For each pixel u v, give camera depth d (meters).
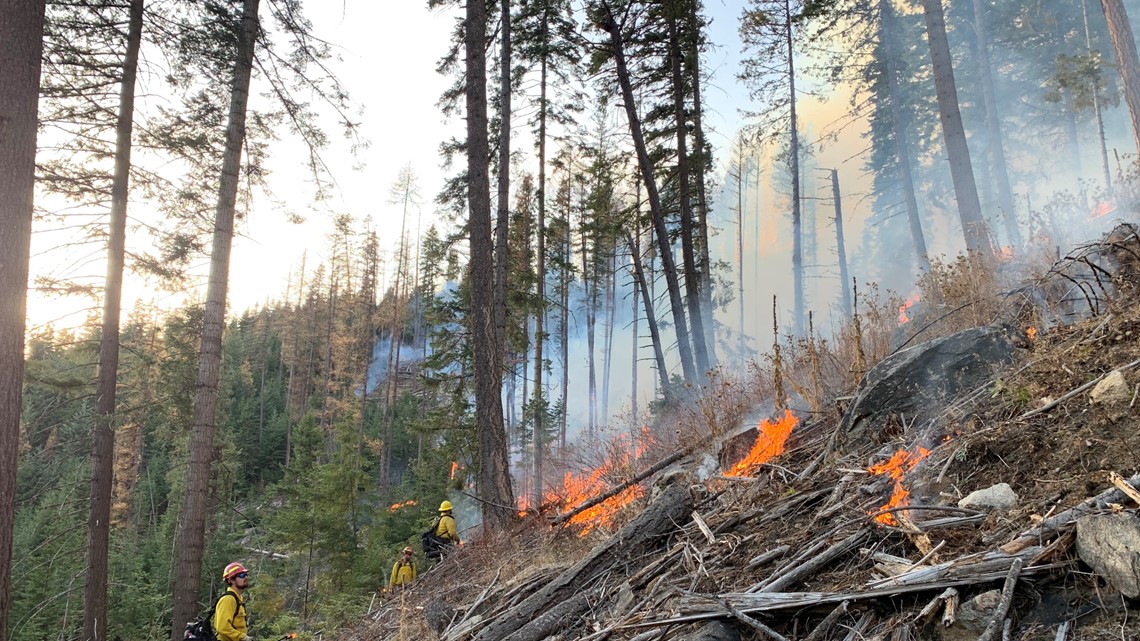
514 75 15.42
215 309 9.46
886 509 3.02
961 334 4.23
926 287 6.98
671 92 15.96
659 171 16.59
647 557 4.05
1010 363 3.93
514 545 7.07
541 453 15.51
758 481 4.38
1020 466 2.96
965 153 9.72
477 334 8.75
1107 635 1.93
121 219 10.23
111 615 17.86
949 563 2.45
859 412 4.30
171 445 31.50
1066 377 3.33
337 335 43.75
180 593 8.66
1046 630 2.07
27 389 10.12
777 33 20.73
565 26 14.88
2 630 4.02
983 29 17.30
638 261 18.16
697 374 13.23
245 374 46.12
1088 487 2.52
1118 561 2.00
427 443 18.30
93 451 10.01
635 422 9.10
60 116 9.76
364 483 14.41
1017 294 5.48
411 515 16.19
